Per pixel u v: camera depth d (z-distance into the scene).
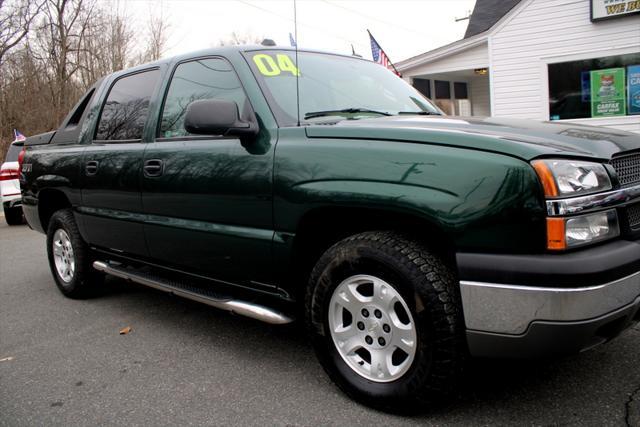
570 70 11.49
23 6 20.00
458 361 2.28
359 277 2.51
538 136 2.37
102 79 4.53
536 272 2.03
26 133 21.86
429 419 2.44
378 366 2.50
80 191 4.29
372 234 2.49
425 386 2.31
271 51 3.33
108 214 3.99
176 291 3.47
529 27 11.73
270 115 2.89
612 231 2.20
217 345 3.50
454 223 2.17
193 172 3.18
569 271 2.00
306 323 2.76
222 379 2.99
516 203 2.08
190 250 3.32
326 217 2.67
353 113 3.21
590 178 2.16
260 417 2.55
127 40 25.16
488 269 2.12
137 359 3.33
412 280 2.29
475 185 2.15
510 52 12.04
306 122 2.91
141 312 4.30
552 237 2.05
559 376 2.79
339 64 3.65
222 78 3.24
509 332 2.12
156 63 3.86
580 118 11.51
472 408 2.51
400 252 2.34
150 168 3.50
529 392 2.64
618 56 10.93
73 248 4.57
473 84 18.22
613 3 10.65
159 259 3.67
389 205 2.33
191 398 2.78
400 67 14.29
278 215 2.76
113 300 4.68
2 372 3.23
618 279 2.08
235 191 2.95
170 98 3.59
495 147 2.18
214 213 3.10
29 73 21.91
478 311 2.17
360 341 2.57
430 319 2.26
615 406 2.47
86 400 2.82
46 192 4.86
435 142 2.31
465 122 2.69
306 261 2.85
